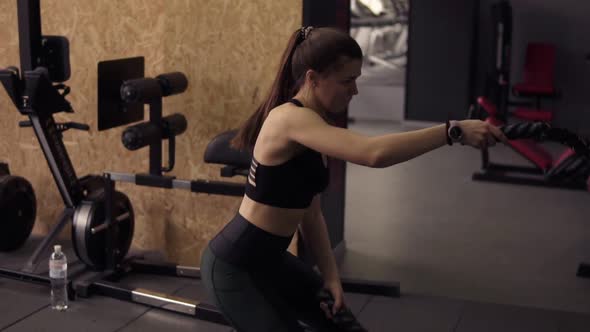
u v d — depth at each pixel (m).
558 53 8.80
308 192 1.92
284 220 1.93
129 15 4.12
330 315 2.06
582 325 3.55
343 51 1.83
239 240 1.94
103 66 3.55
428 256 4.63
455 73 8.76
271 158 1.87
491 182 6.55
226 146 3.43
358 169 7.01
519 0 8.84
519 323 3.56
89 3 4.19
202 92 4.05
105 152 4.38
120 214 4.04
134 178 3.78
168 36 4.06
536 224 5.33
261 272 1.99
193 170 4.17
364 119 9.57
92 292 3.74
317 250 2.15
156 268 4.05
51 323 3.42
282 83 1.98
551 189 6.32
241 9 3.88
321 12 3.95
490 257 4.62
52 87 3.74
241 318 1.96
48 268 4.11
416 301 3.80
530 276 4.30
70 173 3.91
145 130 3.62
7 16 4.40
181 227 4.29
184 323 3.45
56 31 4.30
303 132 1.80
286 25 3.82
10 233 4.29
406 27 9.14
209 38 3.98
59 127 3.88
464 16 8.60
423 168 7.05
